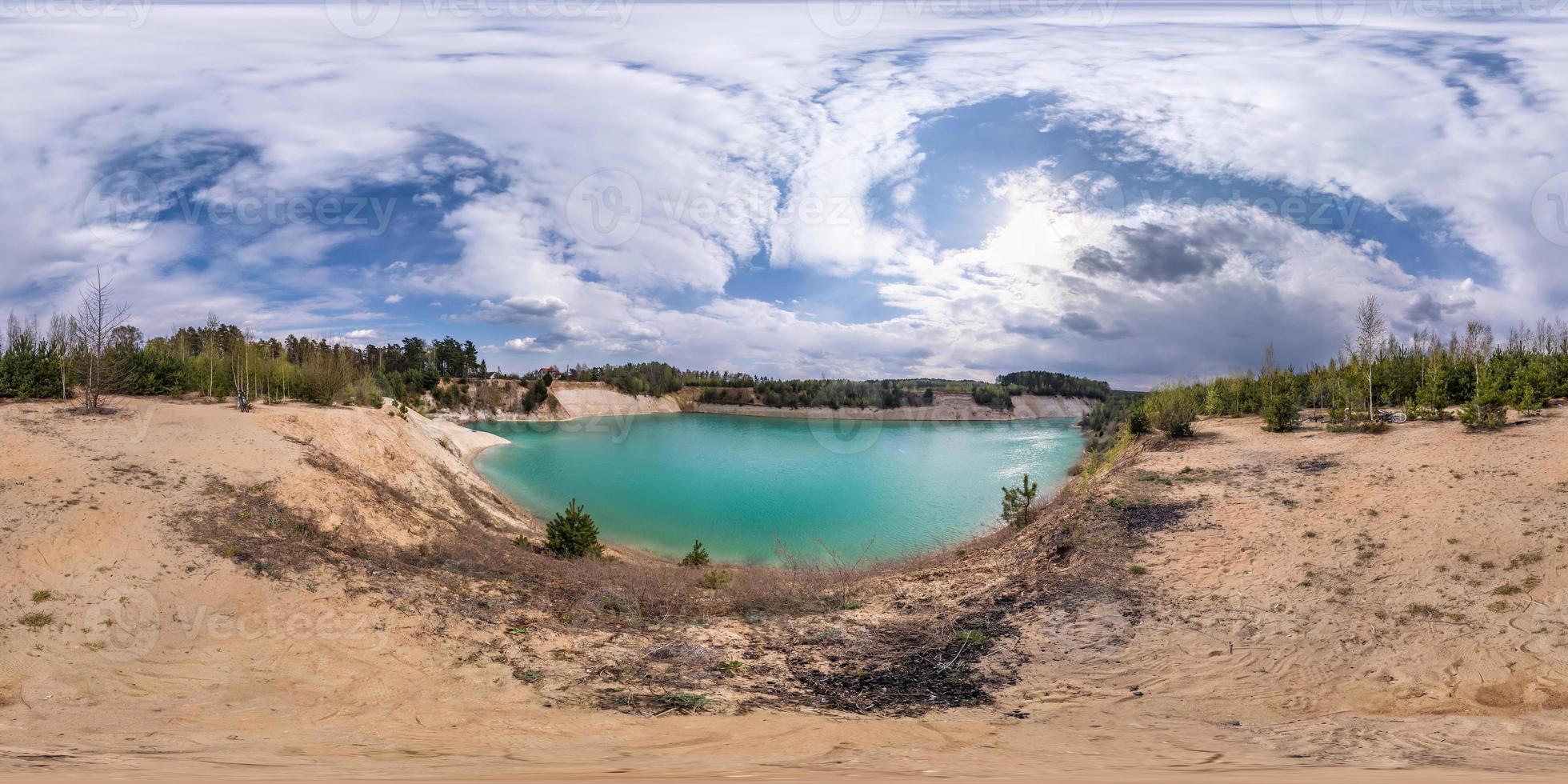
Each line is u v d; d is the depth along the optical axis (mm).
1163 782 4902
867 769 5797
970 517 23875
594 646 10547
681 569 17281
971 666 10180
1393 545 12125
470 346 52469
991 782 4961
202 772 5301
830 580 15406
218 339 27938
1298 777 5262
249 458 15602
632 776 5281
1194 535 14227
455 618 10961
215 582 10875
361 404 26969
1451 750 6426
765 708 8508
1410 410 20875
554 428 43812
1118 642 10727
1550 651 8570
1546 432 16625
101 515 11922
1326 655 9523
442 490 21516
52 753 6102
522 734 7309
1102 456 27000
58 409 17156
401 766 5797
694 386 55906
